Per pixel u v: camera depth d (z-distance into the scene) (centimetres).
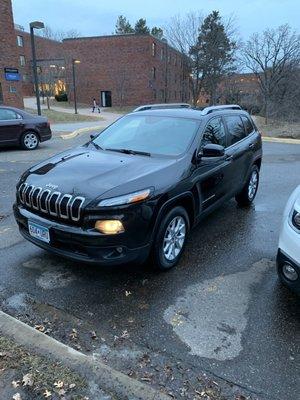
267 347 284
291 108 3328
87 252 323
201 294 353
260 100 4184
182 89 5450
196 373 257
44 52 6166
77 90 4931
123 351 277
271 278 386
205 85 4550
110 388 235
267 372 260
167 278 380
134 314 321
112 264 328
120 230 321
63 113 3219
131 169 369
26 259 413
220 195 490
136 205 328
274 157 1179
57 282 368
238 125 565
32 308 327
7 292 350
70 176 357
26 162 997
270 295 354
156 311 325
